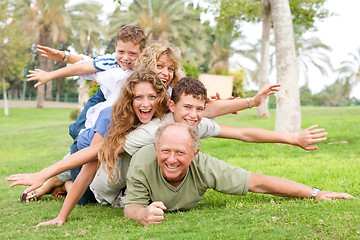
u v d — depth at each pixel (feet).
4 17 118.01
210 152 34.96
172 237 11.19
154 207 12.59
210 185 13.93
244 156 32.30
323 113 85.30
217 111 15.64
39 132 68.33
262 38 77.77
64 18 129.18
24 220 15.30
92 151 13.64
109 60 16.90
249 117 81.30
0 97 215.31
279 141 14.87
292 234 11.14
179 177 13.21
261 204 14.44
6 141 59.57
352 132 42.19
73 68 17.02
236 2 64.18
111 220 13.71
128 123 13.62
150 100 13.53
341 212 12.70
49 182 18.78
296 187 14.62
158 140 12.55
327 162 25.53
